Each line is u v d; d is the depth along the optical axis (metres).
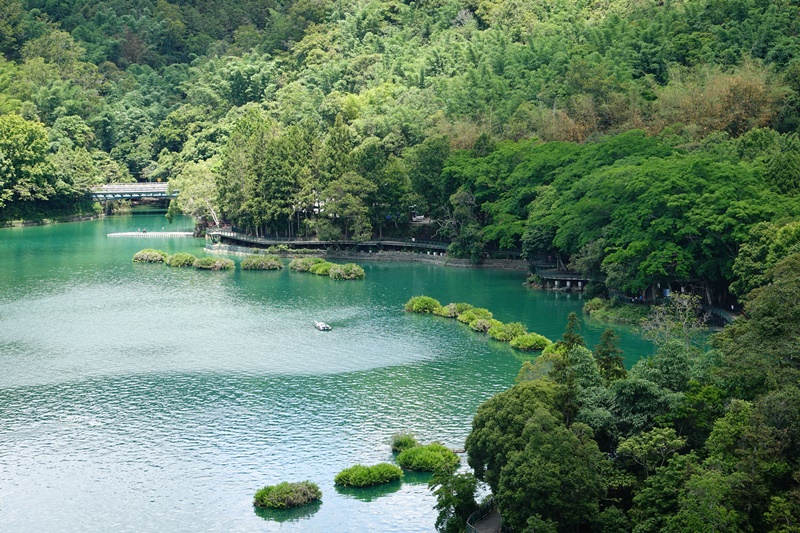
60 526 107.69
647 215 193.50
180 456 124.81
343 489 115.81
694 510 86.06
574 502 92.62
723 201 182.62
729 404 102.12
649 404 102.31
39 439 130.25
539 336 173.12
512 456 95.44
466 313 194.50
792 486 90.06
